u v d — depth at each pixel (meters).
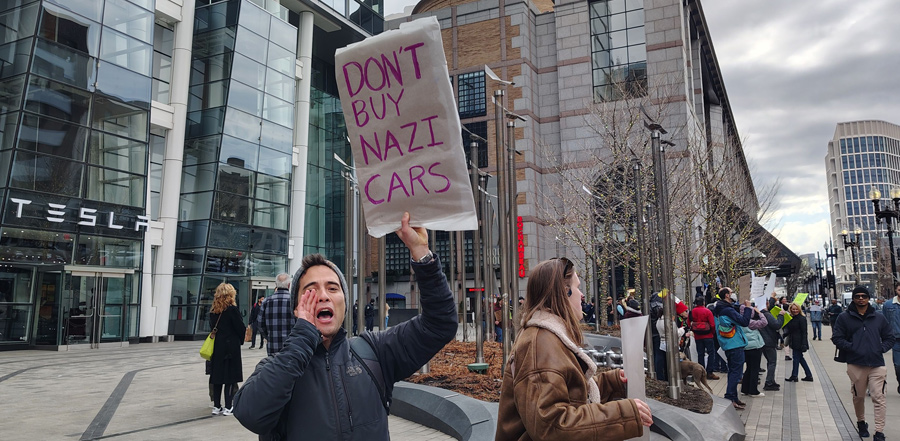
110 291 23.25
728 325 10.52
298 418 2.23
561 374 2.50
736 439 7.59
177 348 22.39
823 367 16.92
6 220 20.52
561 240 27.98
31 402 9.94
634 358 2.62
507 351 10.23
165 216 27.50
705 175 21.06
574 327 2.70
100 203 23.33
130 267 24.39
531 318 2.70
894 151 198.88
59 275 21.58
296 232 34.06
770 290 12.75
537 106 42.00
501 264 10.44
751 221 23.94
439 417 7.61
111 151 23.86
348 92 2.57
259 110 30.36
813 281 77.50
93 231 23.06
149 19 25.67
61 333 21.19
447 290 2.52
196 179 28.66
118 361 17.08
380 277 11.58
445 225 2.40
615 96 35.12
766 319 12.04
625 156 21.00
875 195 22.66
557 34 40.94
